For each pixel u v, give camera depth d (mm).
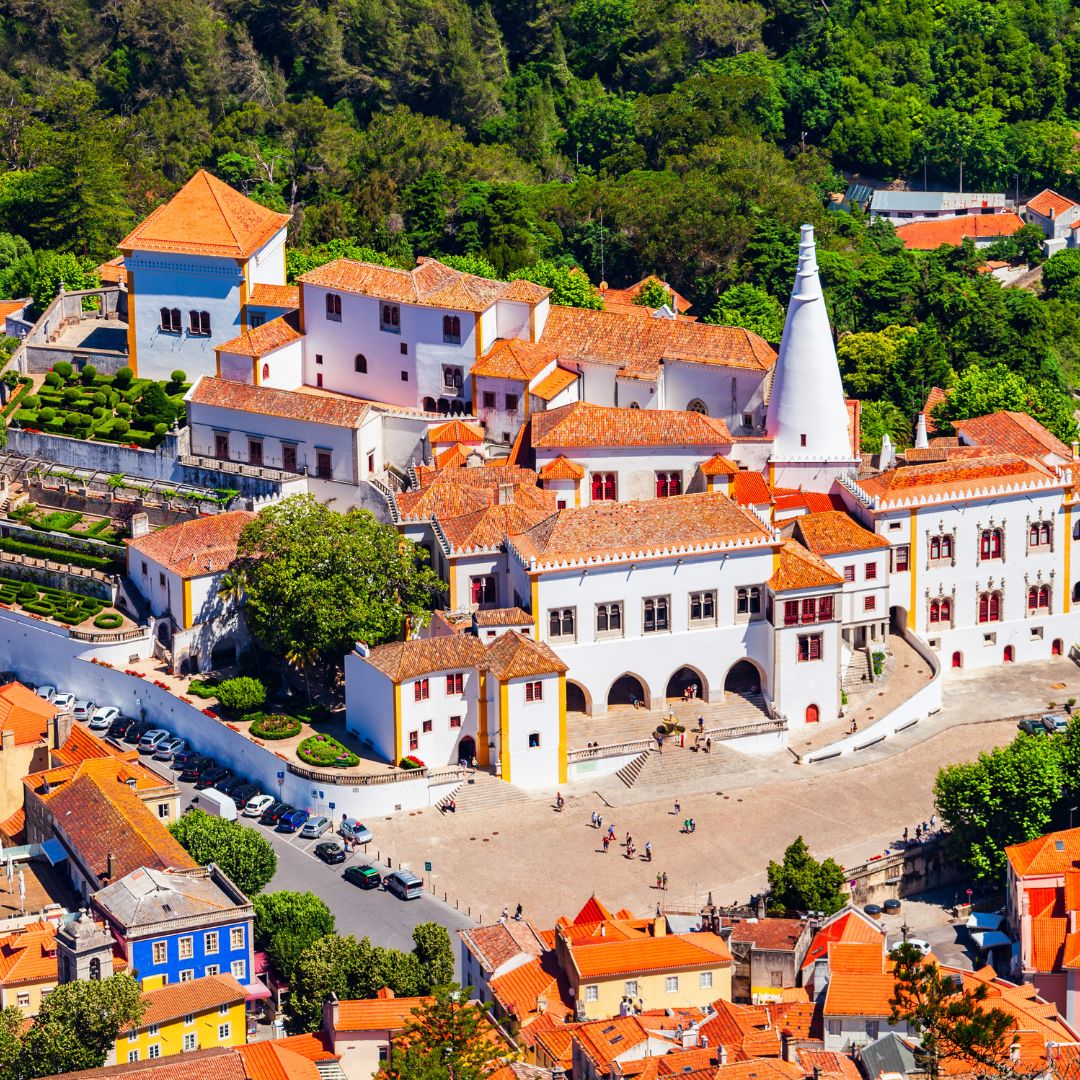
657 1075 187625
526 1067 191750
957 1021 182125
